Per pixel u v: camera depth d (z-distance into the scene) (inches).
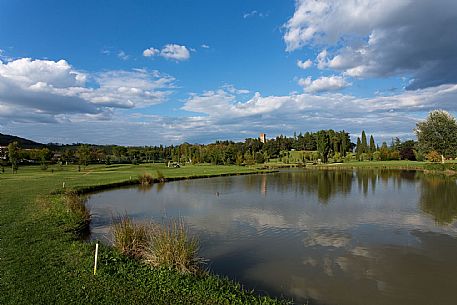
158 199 1343.5
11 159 2765.7
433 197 1343.5
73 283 414.3
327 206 1146.0
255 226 844.0
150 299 376.8
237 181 2165.4
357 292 467.8
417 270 547.2
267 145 6176.2
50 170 3046.3
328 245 681.0
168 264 470.3
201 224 869.8
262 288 478.9
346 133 6146.7
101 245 587.8
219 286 430.3
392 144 5364.2
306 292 467.2
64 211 860.0
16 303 361.7
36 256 514.6
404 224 860.6
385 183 1934.1
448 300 445.7
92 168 3474.4
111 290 396.8
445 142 3024.1
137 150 5876.0
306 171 3260.3
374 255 618.5
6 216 807.7
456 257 605.6
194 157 4970.5
